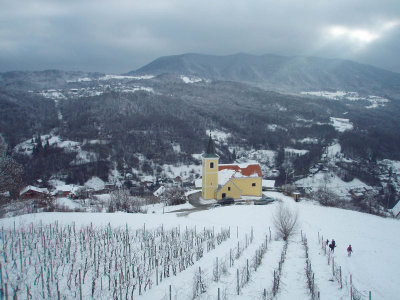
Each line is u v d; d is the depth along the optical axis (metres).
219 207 57.00
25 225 37.56
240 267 27.47
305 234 41.47
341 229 45.19
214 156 69.44
